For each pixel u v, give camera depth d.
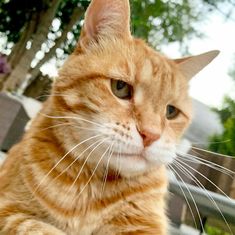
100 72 0.18
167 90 0.19
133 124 0.17
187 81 0.21
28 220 0.16
